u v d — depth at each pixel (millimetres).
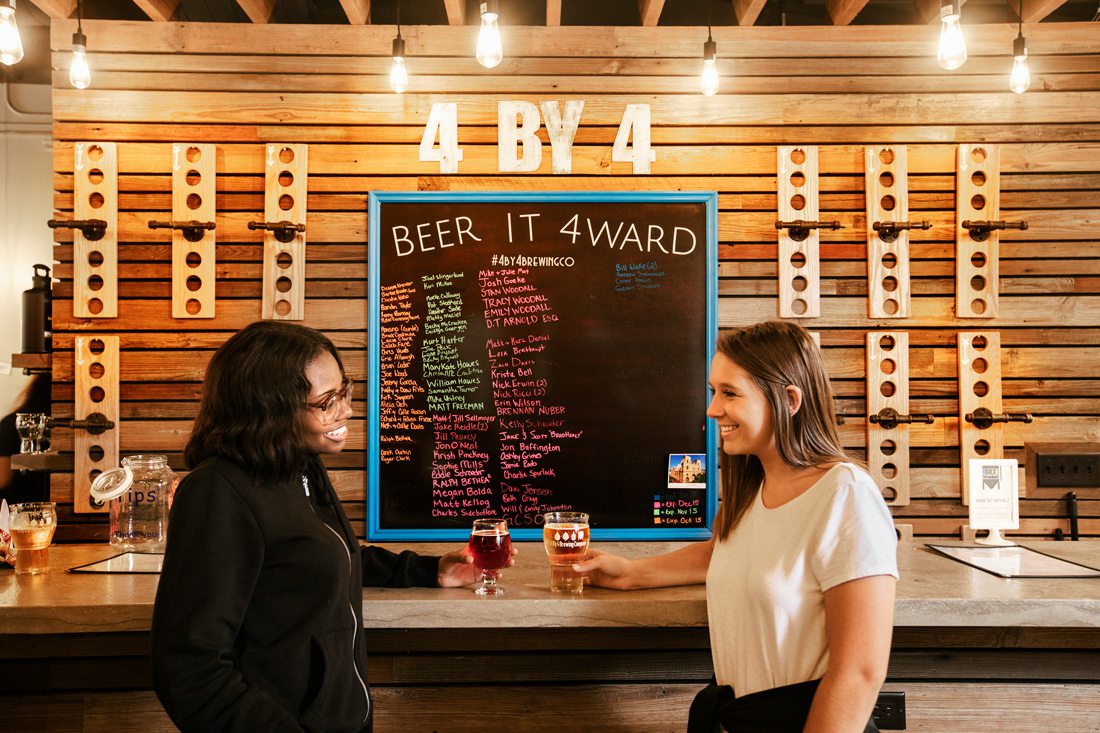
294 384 1498
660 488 3029
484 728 2467
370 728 1663
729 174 3119
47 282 3285
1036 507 3107
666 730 2482
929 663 2486
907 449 3047
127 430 3006
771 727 1497
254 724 1302
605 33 3107
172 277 3023
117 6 3430
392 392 3023
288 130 3074
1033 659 2486
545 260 3055
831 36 3121
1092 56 3145
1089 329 3135
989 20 3533
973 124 3146
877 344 3068
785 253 3068
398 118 3084
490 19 2404
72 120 3049
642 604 1963
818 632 1514
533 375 3039
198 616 1307
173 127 3064
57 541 2957
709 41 2793
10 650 2393
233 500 1406
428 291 3043
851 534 1457
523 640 2492
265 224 2943
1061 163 3135
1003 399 3121
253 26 3066
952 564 2375
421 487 3012
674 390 3049
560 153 3082
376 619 1949
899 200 3082
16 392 3762
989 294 3082
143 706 2395
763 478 1746
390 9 3500
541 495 3016
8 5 2293
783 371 1624
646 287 3061
